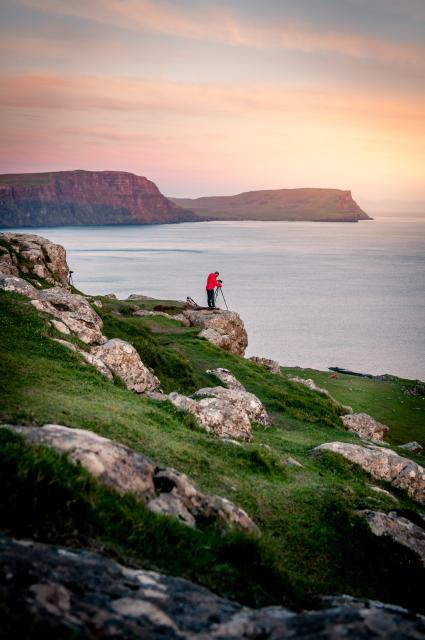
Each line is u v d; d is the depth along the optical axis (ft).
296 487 55.11
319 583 38.09
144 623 18.65
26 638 15.62
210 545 30.63
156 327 171.12
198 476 47.14
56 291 109.91
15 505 25.35
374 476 75.72
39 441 33.32
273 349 460.96
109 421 49.85
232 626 19.33
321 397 144.05
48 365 66.64
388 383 231.30
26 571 19.51
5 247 148.77
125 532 28.27
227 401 89.71
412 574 46.60
